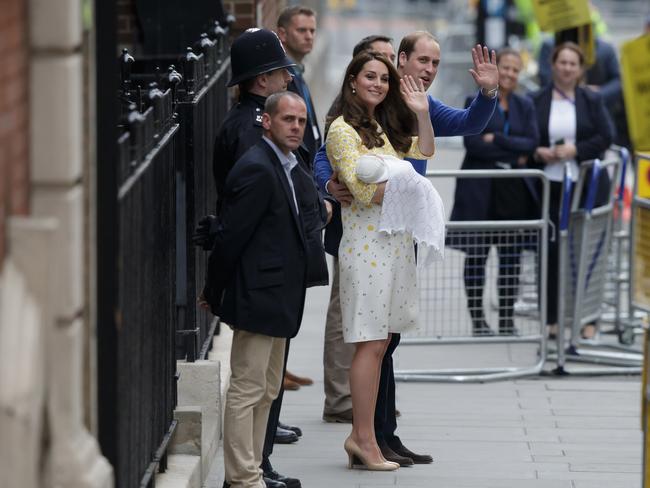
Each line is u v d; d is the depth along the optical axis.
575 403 32.25
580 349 37.59
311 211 22.48
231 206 21.59
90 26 16.28
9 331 14.20
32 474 14.52
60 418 15.41
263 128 22.19
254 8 41.69
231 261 21.73
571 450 28.03
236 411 22.52
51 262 14.70
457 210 37.28
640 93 20.94
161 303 22.05
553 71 37.75
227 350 30.73
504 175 34.38
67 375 15.40
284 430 28.25
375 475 25.81
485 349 38.06
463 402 32.34
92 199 16.59
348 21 183.25
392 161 24.19
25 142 15.01
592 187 35.09
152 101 21.41
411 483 25.33
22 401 14.16
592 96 37.56
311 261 22.36
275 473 24.52
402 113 25.14
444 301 36.44
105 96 16.72
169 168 22.98
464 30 97.31
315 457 27.05
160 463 22.67
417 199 24.27
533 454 27.69
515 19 88.75
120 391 17.59
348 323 24.97
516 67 37.56
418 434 29.28
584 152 37.38
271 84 24.39
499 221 35.53
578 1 42.28
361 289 24.75
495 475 26.02
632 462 27.12
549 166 37.41
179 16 38.53
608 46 50.66
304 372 34.84
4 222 14.37
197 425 23.97
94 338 16.83
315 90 107.19
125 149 18.00
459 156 78.25
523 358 36.94
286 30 30.92
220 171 24.61
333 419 29.86
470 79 93.25
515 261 35.56
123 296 17.72
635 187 35.47
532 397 32.88
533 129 37.31
